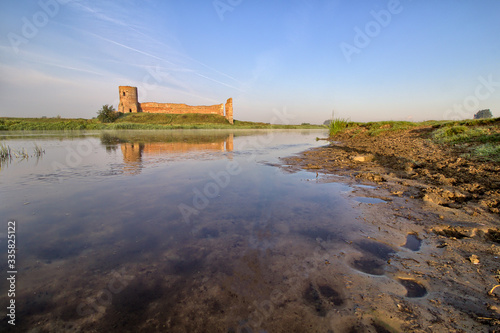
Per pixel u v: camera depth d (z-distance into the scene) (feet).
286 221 8.74
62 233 7.56
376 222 8.64
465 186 11.91
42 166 19.30
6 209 9.66
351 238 7.45
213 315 4.35
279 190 12.88
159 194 11.96
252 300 4.73
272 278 5.43
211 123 186.50
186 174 16.71
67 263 5.91
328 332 4.02
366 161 21.44
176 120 181.78
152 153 28.76
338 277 5.51
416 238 7.46
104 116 153.38
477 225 8.00
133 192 12.25
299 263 6.06
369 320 4.27
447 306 4.59
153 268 5.76
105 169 18.25
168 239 7.27
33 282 5.16
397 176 15.34
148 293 4.90
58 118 162.91
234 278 5.41
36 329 3.98
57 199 11.00
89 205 10.24
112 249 6.63
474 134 21.63
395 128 43.27
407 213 9.41
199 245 6.93
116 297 4.77
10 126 97.04
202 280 5.33
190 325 4.14
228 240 7.25
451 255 6.41
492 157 15.37
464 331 3.97
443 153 19.70
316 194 12.15
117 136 62.34
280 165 20.67
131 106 184.24
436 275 5.56
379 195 11.80
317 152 29.99
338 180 15.12
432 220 8.67
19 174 16.26
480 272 5.61
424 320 4.24
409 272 5.71
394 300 4.78
